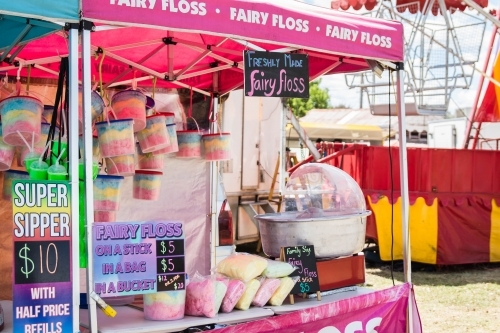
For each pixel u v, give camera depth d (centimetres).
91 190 280
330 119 2288
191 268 504
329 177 450
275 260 373
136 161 418
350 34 364
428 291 730
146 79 476
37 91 433
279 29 330
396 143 1703
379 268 871
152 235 305
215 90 518
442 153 827
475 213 847
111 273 291
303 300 371
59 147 295
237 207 909
